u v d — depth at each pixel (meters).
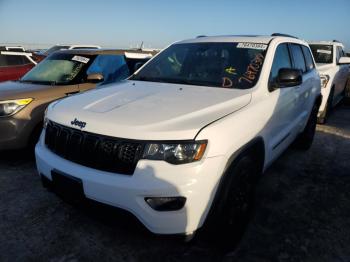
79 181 2.43
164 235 2.29
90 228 3.05
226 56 3.61
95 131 2.42
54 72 5.21
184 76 3.59
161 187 2.19
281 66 3.76
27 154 4.57
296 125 4.20
